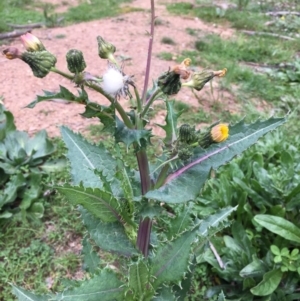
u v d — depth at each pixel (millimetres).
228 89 5770
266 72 6441
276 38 7770
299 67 6352
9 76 5762
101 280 1656
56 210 3799
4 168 4020
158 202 1694
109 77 1365
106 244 1779
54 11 8477
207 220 2240
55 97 1437
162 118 5004
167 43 7062
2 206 3754
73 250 3514
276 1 9883
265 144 4160
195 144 1520
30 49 1423
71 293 1611
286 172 3496
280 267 3000
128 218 1699
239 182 3441
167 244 1704
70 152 1910
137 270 1648
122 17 8188
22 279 3254
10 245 3512
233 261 3168
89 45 6730
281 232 3020
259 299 3039
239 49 7062
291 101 5527
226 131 1487
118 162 1652
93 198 1577
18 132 4363
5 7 8352
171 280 1725
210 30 7914
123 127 1534
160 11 8766
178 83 1453
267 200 3420
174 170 1676
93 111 1506
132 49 6660
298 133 4891
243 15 8672
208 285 3209
